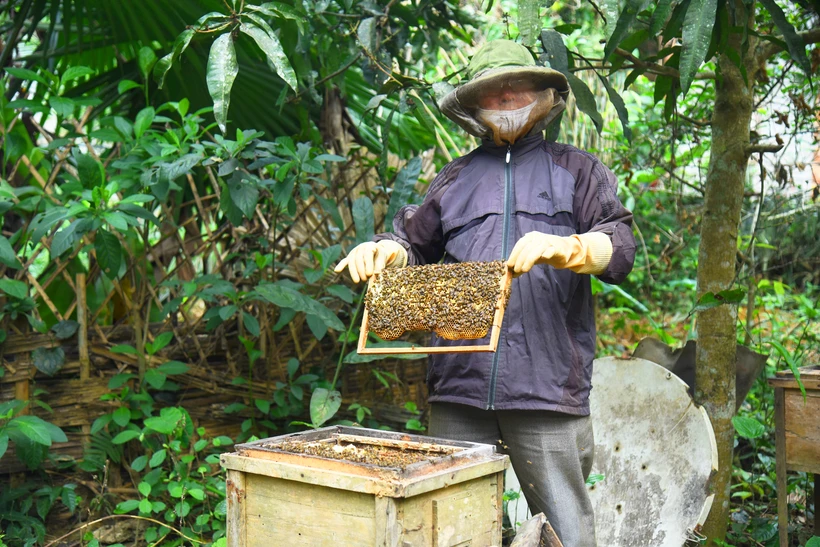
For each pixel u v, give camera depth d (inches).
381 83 120.3
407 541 59.5
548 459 79.2
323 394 107.1
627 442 109.7
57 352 118.7
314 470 62.5
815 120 132.0
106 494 117.4
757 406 142.6
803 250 187.6
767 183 177.8
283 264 128.6
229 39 84.4
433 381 84.3
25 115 137.6
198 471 115.0
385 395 140.9
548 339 77.9
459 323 70.4
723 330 107.0
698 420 104.0
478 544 66.6
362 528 60.9
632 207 180.9
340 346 134.9
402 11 128.0
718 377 107.3
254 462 66.2
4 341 118.1
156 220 112.6
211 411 129.0
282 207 114.4
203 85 133.8
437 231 89.0
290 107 140.1
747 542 113.1
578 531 79.6
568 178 81.6
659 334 167.3
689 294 213.9
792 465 98.7
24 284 110.9
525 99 80.7
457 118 84.1
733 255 107.3
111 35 141.1
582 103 102.2
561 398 77.5
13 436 104.8
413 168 120.8
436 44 133.5
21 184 134.3
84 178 113.0
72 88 144.6
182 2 122.1
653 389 108.9
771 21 123.6
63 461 120.2
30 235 116.7
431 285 72.5
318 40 119.7
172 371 119.7
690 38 77.2
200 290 119.9
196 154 110.0
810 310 162.6
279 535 65.8
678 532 101.4
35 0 131.0
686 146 183.3
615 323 182.9
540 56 103.0
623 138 172.9
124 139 119.3
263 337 131.3
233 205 115.5
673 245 203.3
